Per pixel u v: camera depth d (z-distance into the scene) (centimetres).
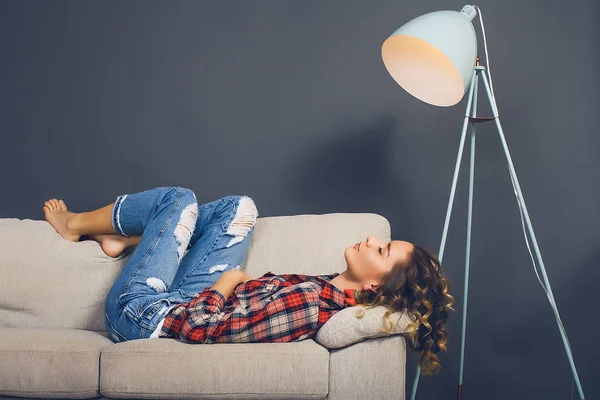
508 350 297
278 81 314
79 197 320
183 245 236
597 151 293
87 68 321
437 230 303
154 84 319
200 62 318
